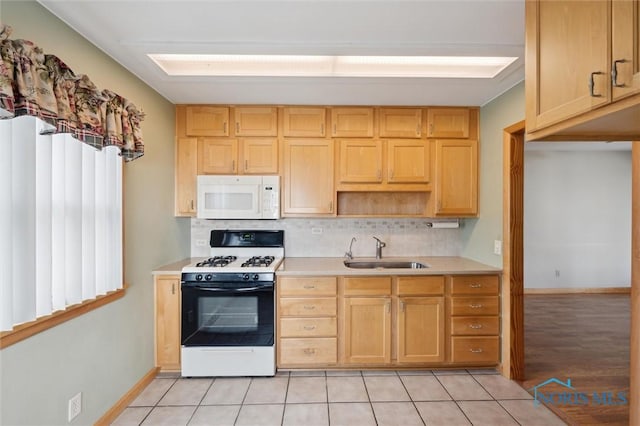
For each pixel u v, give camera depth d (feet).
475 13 5.52
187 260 10.23
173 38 6.29
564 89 3.60
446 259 10.60
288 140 9.85
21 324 4.59
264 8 5.40
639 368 4.85
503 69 7.44
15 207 4.52
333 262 9.99
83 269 5.91
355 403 7.42
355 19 5.71
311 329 8.70
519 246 8.50
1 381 4.37
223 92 8.88
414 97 9.22
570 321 13.47
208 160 9.82
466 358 8.78
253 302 8.57
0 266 4.33
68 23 5.67
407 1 5.20
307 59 7.43
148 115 8.32
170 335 8.67
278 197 9.70
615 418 6.93
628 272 17.90
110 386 6.72
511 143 8.46
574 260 17.81
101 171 6.39
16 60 4.07
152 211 8.51
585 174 17.81
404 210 11.00
